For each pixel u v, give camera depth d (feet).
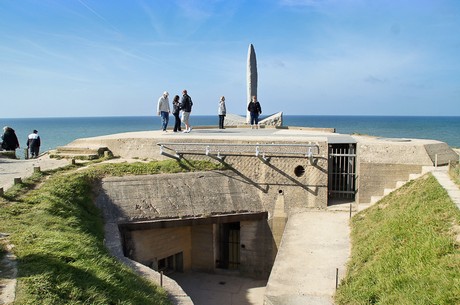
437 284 20.65
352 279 27.94
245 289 45.80
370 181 45.93
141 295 24.52
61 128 445.37
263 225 48.83
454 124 506.48
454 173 37.37
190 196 46.37
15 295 18.25
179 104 66.54
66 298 19.62
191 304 26.78
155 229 45.39
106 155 54.75
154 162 50.31
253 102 78.69
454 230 25.12
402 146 46.29
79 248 26.37
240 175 49.78
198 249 50.52
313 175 47.88
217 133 63.26
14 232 26.84
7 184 39.27
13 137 66.13
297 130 75.41
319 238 37.73
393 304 21.88
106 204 42.68
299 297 27.20
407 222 30.04
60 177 42.16
